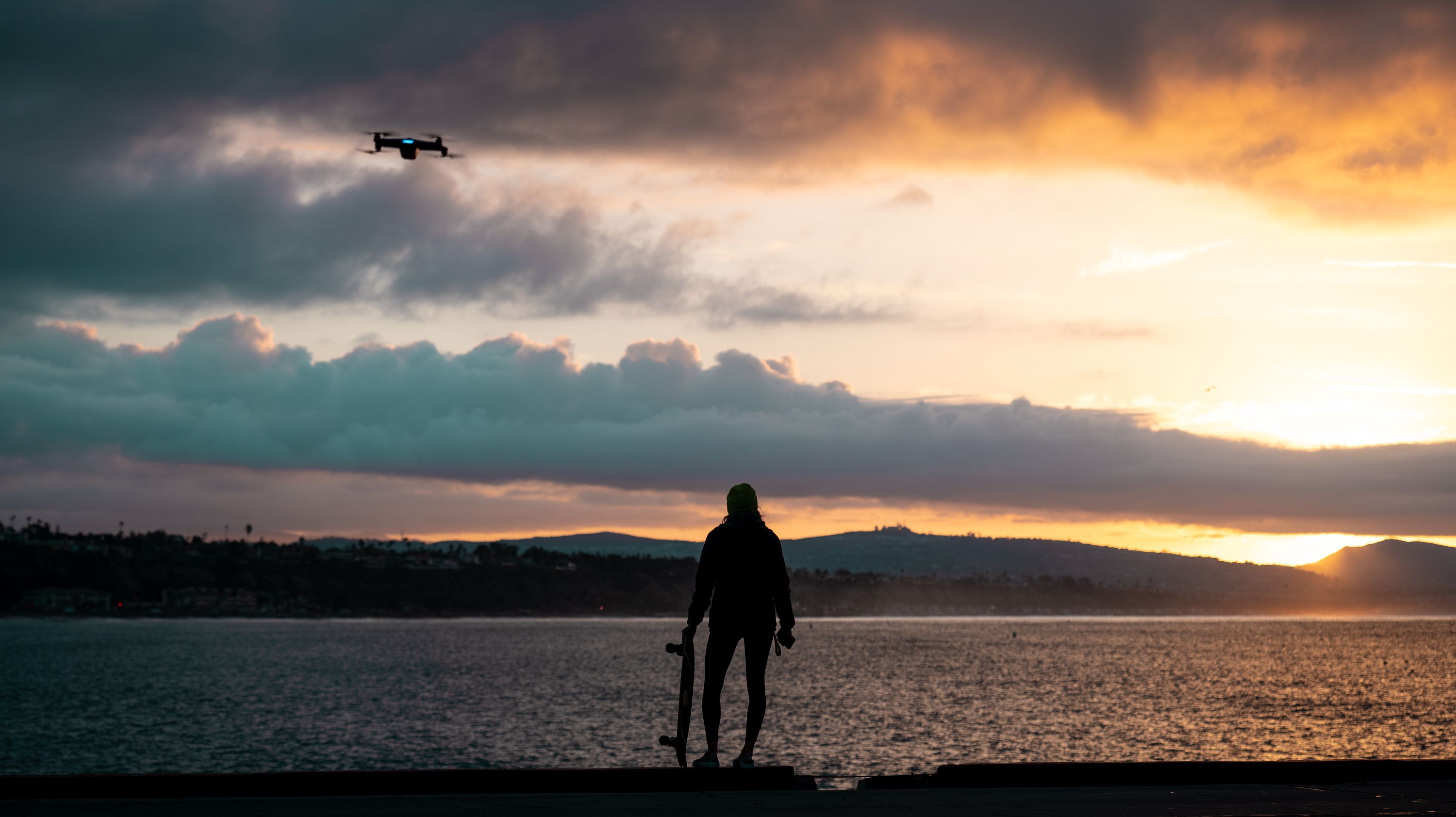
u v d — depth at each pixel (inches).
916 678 5369.1
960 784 396.8
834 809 327.6
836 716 3380.9
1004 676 5502.0
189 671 5890.8
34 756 2477.9
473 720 3245.6
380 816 312.5
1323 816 315.9
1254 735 2965.1
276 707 3713.1
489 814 317.4
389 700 4018.2
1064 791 375.9
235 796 359.3
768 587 413.7
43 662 6830.7
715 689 413.7
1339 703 3971.5
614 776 380.8
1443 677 5516.7
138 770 2250.2
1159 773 405.4
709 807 333.7
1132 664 6889.8
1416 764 418.9
